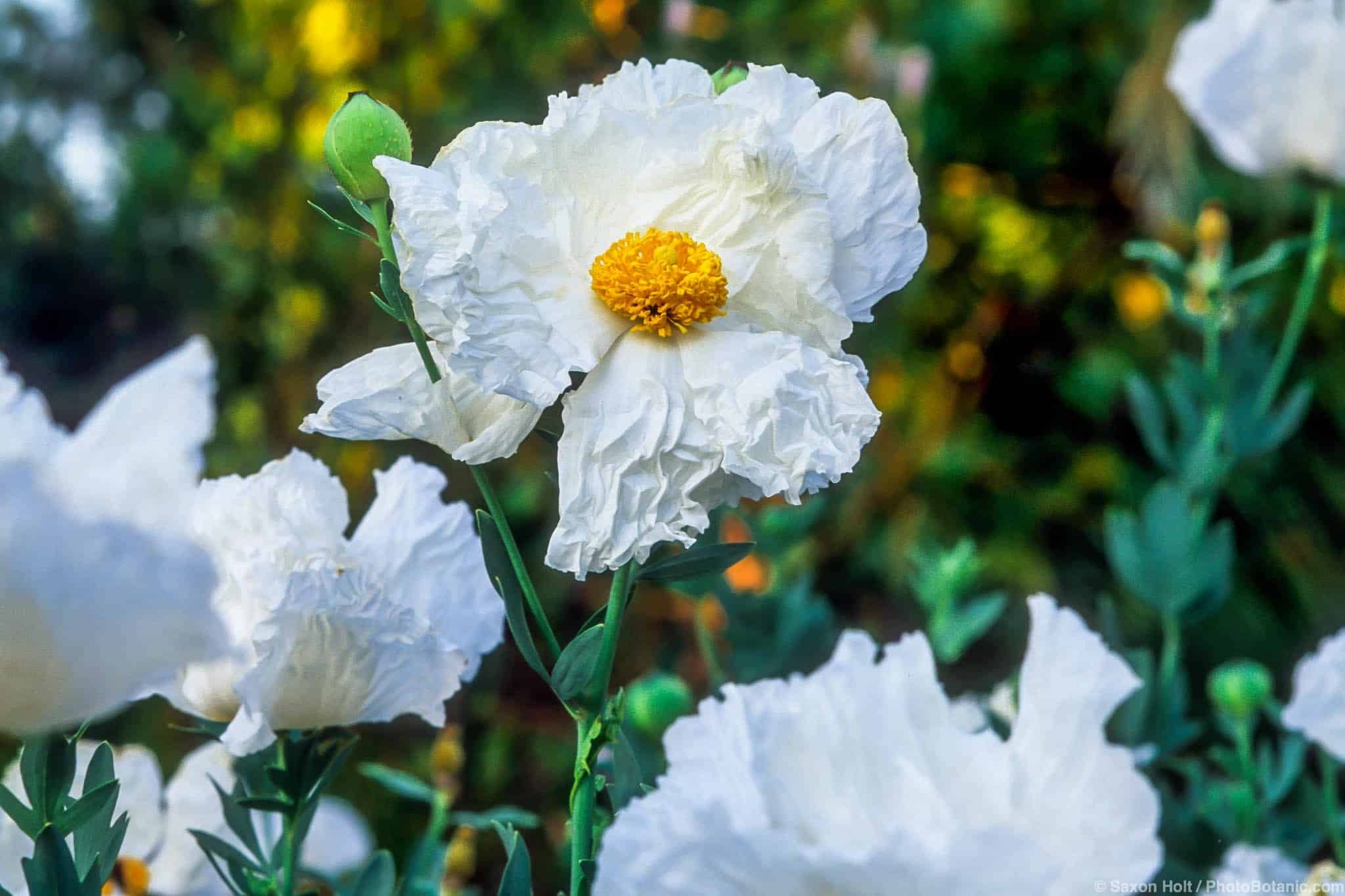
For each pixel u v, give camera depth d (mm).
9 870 603
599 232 579
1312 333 1901
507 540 559
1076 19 1851
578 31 1732
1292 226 1833
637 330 571
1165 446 886
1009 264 1971
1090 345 1964
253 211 1940
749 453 556
